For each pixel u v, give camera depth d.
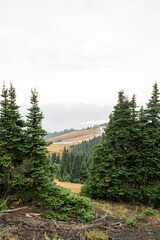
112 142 17.30
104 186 15.30
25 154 8.70
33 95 9.16
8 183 8.15
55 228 6.55
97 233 6.64
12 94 9.48
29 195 8.21
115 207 13.09
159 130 15.60
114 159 15.30
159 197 13.82
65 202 8.27
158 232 7.33
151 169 14.35
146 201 15.62
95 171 16.98
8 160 8.00
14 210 7.31
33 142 8.61
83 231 6.72
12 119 8.98
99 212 10.40
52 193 8.39
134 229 7.71
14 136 8.65
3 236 5.25
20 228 5.99
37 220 6.84
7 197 8.16
